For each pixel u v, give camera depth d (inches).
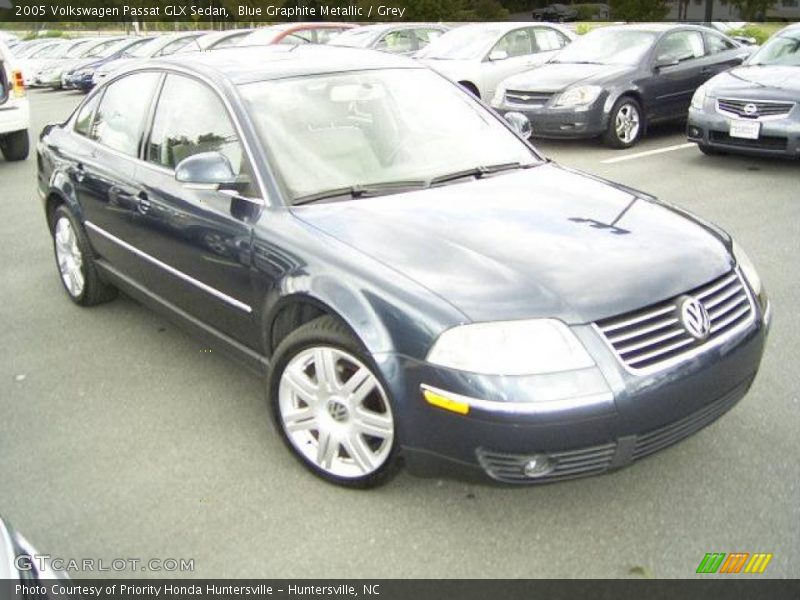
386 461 114.6
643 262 113.8
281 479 125.3
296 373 122.8
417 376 105.2
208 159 131.3
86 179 179.5
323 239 121.0
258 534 112.8
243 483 124.5
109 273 182.7
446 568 105.5
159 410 147.6
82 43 959.0
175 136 155.2
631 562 105.3
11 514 118.3
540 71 408.8
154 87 165.6
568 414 100.0
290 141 139.2
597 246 117.5
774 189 299.4
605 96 379.6
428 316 104.7
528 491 120.2
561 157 379.2
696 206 279.4
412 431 107.9
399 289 108.6
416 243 117.3
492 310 103.6
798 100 310.5
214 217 137.8
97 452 134.3
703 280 114.4
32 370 165.6
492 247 116.0
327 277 115.7
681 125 460.4
